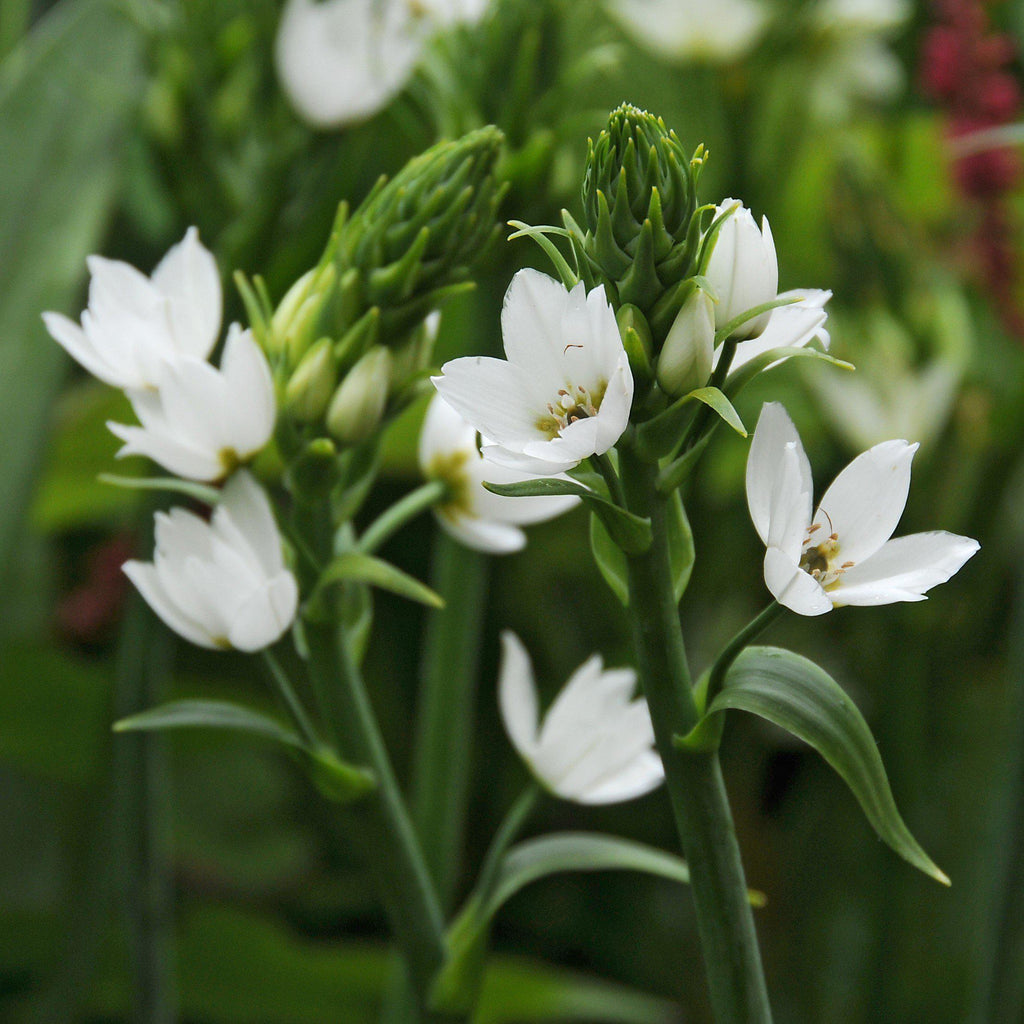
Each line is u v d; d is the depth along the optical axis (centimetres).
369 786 79
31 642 133
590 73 93
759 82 132
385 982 140
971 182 131
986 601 139
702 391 72
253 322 79
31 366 99
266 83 99
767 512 72
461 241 78
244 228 99
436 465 82
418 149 100
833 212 132
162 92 99
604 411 71
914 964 140
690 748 74
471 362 72
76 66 103
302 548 79
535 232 73
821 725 72
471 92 93
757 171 136
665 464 76
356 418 77
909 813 131
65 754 140
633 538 73
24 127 101
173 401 77
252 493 77
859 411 128
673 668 74
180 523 77
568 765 81
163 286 80
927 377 127
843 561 73
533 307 72
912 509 136
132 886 97
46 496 138
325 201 100
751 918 75
